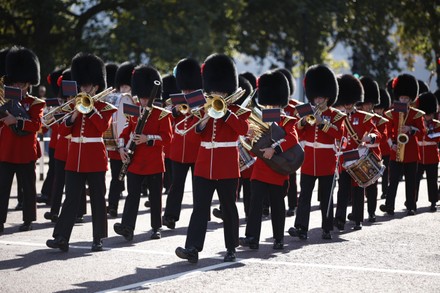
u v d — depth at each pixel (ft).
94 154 107.76
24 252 106.11
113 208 138.62
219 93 103.14
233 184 100.78
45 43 329.72
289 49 372.17
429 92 161.48
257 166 109.70
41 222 132.16
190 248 99.14
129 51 324.39
